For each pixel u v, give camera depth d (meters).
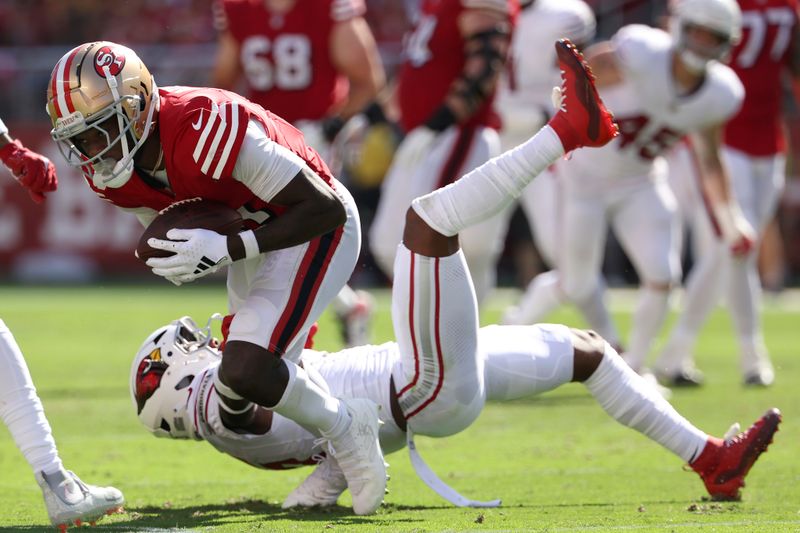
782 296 45.12
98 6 54.22
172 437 12.37
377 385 11.95
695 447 12.23
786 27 24.12
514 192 11.30
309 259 11.41
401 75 22.12
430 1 21.78
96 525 10.83
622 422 12.41
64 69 10.23
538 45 24.22
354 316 24.70
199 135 10.36
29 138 50.75
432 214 11.22
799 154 47.25
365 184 41.75
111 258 51.66
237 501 12.52
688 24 20.48
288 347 11.29
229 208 10.86
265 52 24.20
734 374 25.84
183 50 49.41
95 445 16.66
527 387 12.22
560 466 14.95
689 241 46.94
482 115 21.23
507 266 51.41
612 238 49.84
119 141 10.45
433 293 11.30
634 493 12.93
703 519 11.06
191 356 12.08
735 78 21.36
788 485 13.23
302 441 12.14
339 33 24.05
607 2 44.75
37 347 30.42
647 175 22.09
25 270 51.72
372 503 11.47
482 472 14.53
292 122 24.36
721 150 21.77
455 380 11.62
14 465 14.95
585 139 11.29
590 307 22.98
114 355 28.77
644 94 21.02
